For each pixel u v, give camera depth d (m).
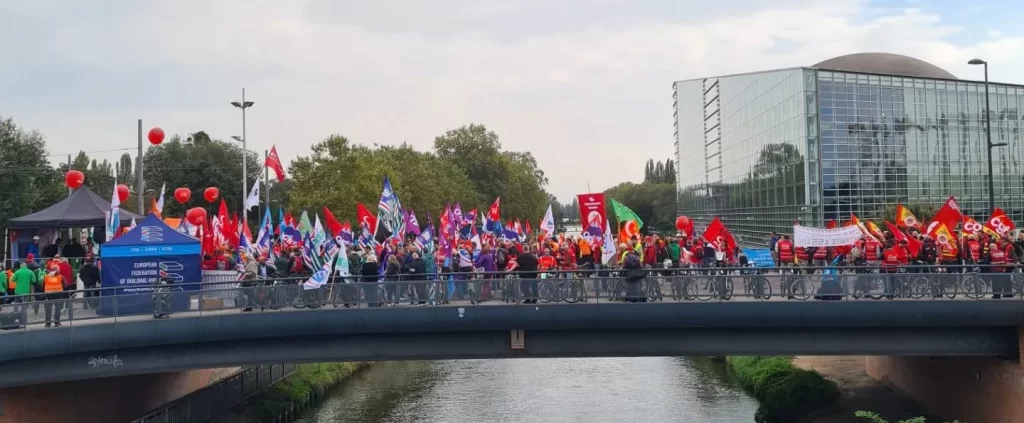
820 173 74.69
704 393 45.25
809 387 37.47
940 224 32.62
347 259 31.06
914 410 35.53
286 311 28.00
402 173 96.06
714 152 107.75
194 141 127.50
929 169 77.06
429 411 42.44
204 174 108.69
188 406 33.28
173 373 35.25
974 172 78.75
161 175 108.88
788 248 33.72
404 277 31.11
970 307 27.97
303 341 28.84
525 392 47.28
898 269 30.44
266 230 40.19
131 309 27.00
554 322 28.52
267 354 28.62
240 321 27.61
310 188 78.38
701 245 33.66
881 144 76.06
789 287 28.75
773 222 83.81
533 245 37.09
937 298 28.33
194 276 30.05
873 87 76.25
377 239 38.09
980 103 79.38
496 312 28.50
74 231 49.38
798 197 76.81
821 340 29.14
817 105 75.06
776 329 29.20
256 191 44.81
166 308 27.41
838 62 96.94
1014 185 79.75
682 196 131.00
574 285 28.88
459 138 146.88
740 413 40.12
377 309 28.30
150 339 26.64
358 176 77.00
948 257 32.28
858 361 46.84
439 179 107.75
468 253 34.34
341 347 29.02
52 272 29.55
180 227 38.41
